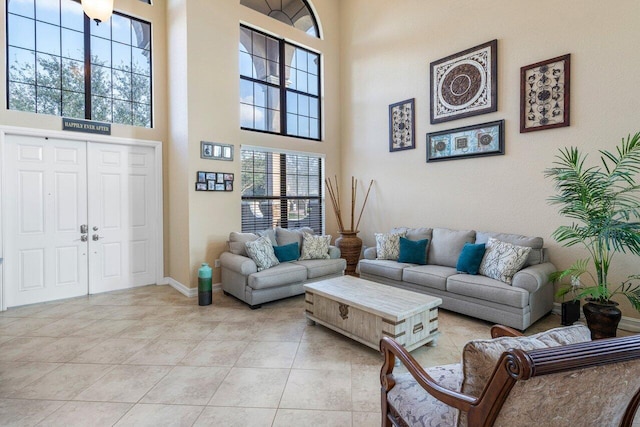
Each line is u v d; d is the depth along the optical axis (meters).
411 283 3.94
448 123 4.49
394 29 5.15
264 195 5.23
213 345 2.82
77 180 4.14
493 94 3.97
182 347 2.78
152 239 4.76
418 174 4.86
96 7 2.89
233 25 4.71
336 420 1.86
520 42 3.77
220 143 4.57
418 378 1.31
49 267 3.97
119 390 2.15
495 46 3.95
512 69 3.84
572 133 3.42
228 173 4.67
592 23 3.28
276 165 5.38
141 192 4.65
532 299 3.13
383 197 5.37
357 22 5.75
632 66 3.07
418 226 4.88
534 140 3.69
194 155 4.32
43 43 3.88
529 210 3.74
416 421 1.32
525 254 3.27
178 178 4.52
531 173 3.72
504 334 1.64
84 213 4.20
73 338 2.94
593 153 3.29
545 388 0.89
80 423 1.83
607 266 2.88
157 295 4.27
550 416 0.97
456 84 4.35
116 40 4.42
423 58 4.76
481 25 4.11
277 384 2.23
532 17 3.67
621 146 3.13
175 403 2.02
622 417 1.15
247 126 5.02
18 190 3.74
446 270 3.80
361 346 2.82
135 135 4.53
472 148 4.21
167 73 4.76
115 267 4.46
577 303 3.20
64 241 4.07
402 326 2.49
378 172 5.43
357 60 5.77
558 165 3.51
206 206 4.44
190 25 4.26
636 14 3.04
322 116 5.92
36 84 3.83
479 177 4.17
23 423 1.82
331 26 5.98
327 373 2.37
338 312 2.92
